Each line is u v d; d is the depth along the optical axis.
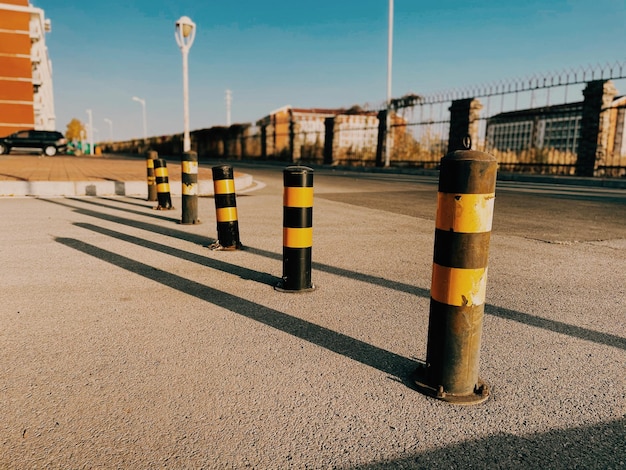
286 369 2.24
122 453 1.60
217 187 4.77
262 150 35.06
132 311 2.99
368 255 4.65
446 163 1.94
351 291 3.50
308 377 2.16
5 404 1.89
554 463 1.58
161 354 2.37
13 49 41.31
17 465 1.53
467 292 1.96
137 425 1.76
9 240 5.08
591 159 15.87
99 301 3.18
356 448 1.65
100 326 2.73
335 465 1.56
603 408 1.94
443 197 1.96
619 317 3.01
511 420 1.85
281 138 34.47
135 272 3.92
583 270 4.17
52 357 2.31
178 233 5.68
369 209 7.98
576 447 1.67
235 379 2.13
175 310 3.03
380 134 24.03
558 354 2.46
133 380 2.10
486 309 3.14
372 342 2.58
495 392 2.07
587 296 3.44
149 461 1.56
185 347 2.46
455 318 1.98
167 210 7.66
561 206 8.60
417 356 2.41
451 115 20.03
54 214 6.98
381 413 1.88
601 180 14.14
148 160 8.85
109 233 5.58
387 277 3.88
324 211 7.71
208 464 1.55
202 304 3.16
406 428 1.78
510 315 3.03
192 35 15.59
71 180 10.44
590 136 15.84
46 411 1.84
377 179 15.62
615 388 2.11
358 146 28.62
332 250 4.87
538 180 15.83
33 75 44.91
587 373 2.25
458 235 1.93
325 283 3.70
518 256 4.70
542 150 18.64
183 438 1.69
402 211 7.77
